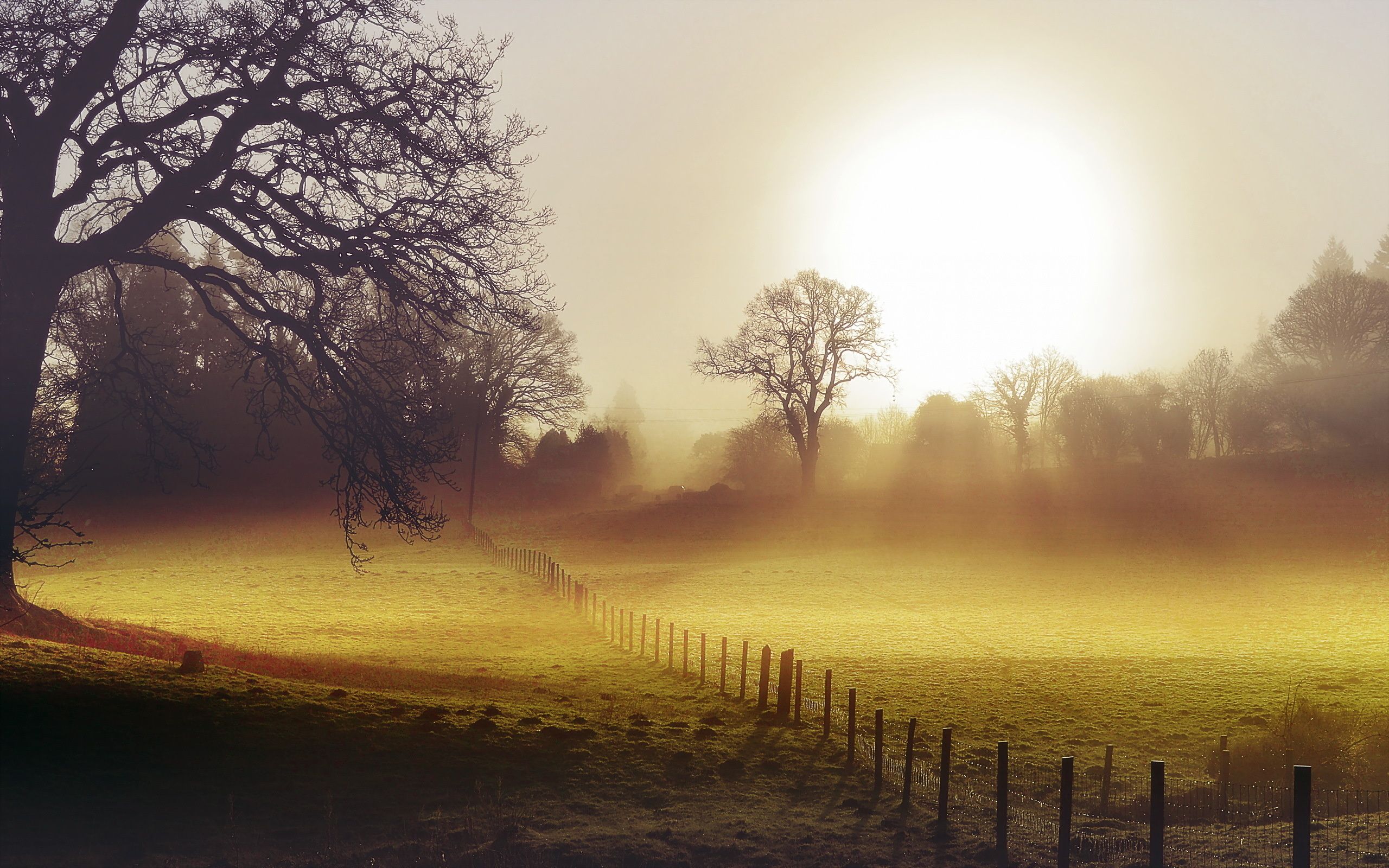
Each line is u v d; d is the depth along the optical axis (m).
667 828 11.93
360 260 20.78
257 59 19.88
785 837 11.80
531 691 21.44
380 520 21.81
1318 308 92.56
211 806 11.52
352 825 11.34
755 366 88.56
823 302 88.31
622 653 29.69
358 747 14.18
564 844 11.08
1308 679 25.70
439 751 14.45
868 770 15.43
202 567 55.06
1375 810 12.46
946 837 11.95
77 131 19.81
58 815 10.75
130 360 26.41
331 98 21.03
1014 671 27.27
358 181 21.17
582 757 14.88
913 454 113.25
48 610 20.50
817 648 32.06
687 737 16.97
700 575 57.56
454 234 21.25
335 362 21.38
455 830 11.27
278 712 15.32
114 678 15.66
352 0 20.59
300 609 39.72
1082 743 18.25
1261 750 15.74
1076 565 62.06
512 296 22.45
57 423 19.98
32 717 13.20
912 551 70.44
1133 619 41.06
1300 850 8.80
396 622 36.72
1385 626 38.72
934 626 38.56
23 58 17.58
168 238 33.66
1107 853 11.09
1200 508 76.81
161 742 13.24
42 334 18.59
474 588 48.75
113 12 18.95
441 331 22.05
